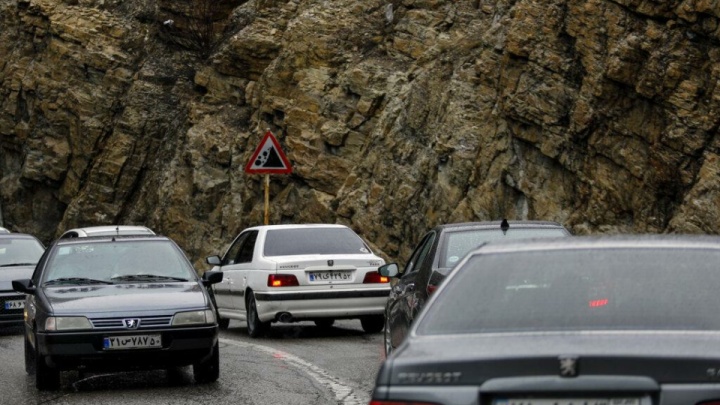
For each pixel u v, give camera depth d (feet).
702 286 21.45
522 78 86.33
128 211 129.18
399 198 96.12
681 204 75.97
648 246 22.68
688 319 20.76
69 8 135.54
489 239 44.91
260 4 121.90
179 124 127.54
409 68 105.29
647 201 77.82
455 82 95.25
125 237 53.42
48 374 46.57
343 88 107.96
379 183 98.53
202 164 117.91
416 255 49.90
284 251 68.95
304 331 72.59
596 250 22.74
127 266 51.26
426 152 95.76
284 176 110.11
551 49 84.94
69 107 133.18
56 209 136.36
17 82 137.49
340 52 110.32
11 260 80.53
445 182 92.68
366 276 67.67
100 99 131.95
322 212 104.78
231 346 63.52
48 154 134.00
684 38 75.97
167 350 46.09
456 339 21.02
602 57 80.53
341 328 74.28
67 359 45.39
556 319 21.11
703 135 74.64
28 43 138.00
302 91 109.60
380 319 69.82
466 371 19.75
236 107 120.26
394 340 47.80
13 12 140.36
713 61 74.74
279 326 76.79
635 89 78.07
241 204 113.50
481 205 88.99
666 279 21.68
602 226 80.43
